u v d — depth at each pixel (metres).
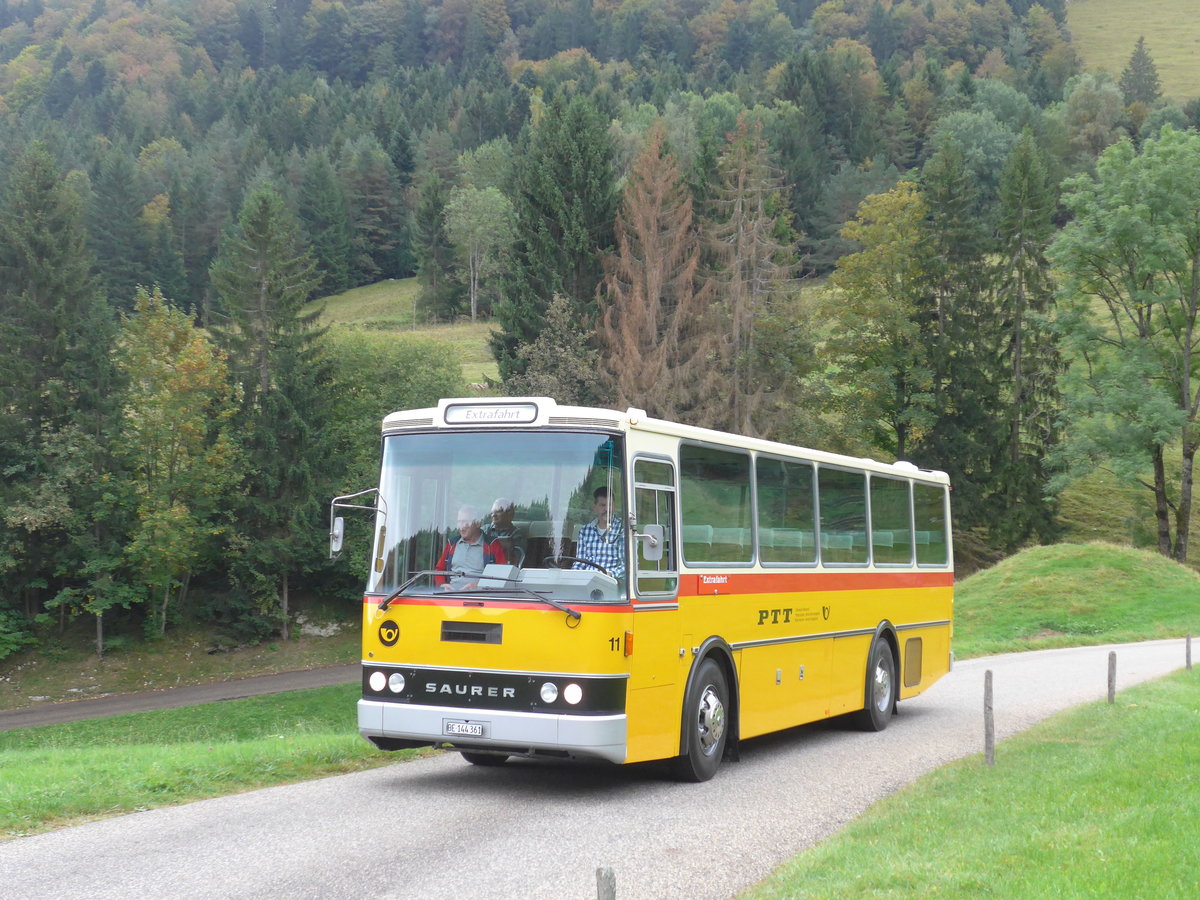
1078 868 7.43
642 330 58.28
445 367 65.44
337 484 57.19
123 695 48.38
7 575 53.22
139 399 53.19
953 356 69.50
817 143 144.88
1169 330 62.94
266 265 58.28
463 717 10.78
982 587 46.28
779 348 59.97
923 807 9.95
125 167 130.25
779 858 8.75
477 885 7.90
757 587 13.48
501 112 191.75
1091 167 145.50
